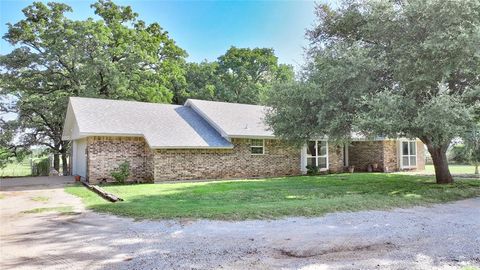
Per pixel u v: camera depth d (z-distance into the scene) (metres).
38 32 25.59
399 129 10.90
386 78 12.47
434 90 11.48
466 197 11.20
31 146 27.72
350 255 5.23
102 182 16.47
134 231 6.71
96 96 24.78
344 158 25.11
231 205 9.21
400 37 11.87
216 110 21.53
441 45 10.15
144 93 27.53
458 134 10.34
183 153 17.47
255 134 19.11
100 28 25.45
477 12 10.33
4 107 26.20
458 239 6.12
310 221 7.52
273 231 6.66
